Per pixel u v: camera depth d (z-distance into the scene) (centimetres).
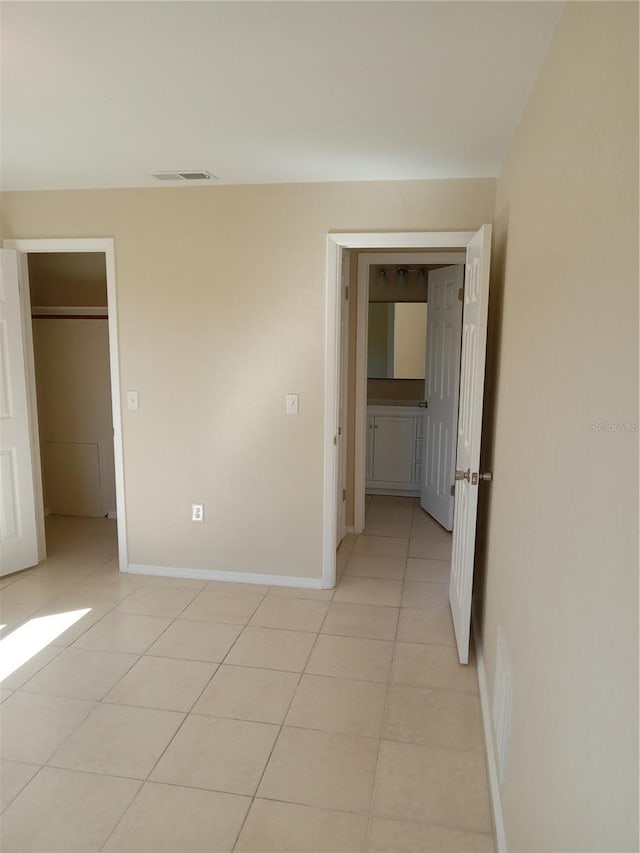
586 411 104
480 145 257
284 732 230
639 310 77
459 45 168
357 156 278
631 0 85
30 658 280
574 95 125
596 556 94
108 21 157
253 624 314
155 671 270
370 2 147
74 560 400
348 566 392
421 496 528
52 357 475
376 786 204
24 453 373
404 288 555
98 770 210
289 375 344
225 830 185
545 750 125
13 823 187
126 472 369
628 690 76
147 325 353
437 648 291
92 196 347
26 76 193
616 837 78
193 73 190
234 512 362
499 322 265
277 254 335
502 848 172
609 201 94
